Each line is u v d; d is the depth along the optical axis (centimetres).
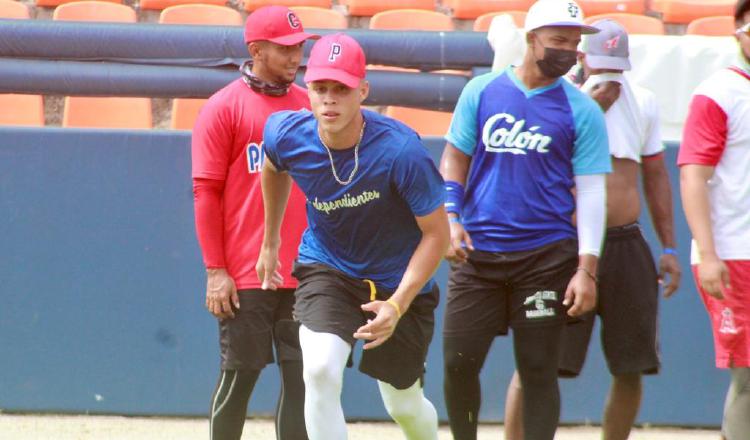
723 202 1412
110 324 2070
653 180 1750
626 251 1683
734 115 1394
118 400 2080
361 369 1455
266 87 1558
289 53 1553
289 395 1581
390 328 1305
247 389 1595
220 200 1570
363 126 1323
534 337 1519
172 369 2078
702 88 1414
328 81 1270
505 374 2102
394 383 1468
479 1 3428
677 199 2070
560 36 1471
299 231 1590
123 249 2064
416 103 2119
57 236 2062
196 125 1573
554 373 1534
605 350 1709
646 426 2114
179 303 2072
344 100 1277
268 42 1542
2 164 2053
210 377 2080
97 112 2522
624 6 3531
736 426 1405
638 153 1706
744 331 1403
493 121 1519
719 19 3253
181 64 2109
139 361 2077
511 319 1547
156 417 2088
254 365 1578
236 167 1559
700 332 2092
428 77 2116
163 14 3105
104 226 2062
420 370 1477
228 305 1561
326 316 1383
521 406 1722
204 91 2109
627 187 1692
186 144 2059
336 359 1352
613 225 1684
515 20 3222
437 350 2088
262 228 1566
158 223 2064
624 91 1695
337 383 1349
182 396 2081
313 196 1377
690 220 1405
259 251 1562
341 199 1355
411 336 1443
